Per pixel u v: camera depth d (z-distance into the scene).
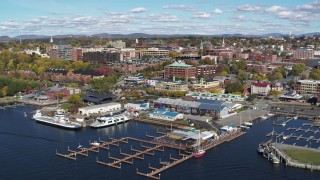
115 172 191.62
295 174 186.12
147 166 199.25
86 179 183.12
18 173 191.00
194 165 199.25
